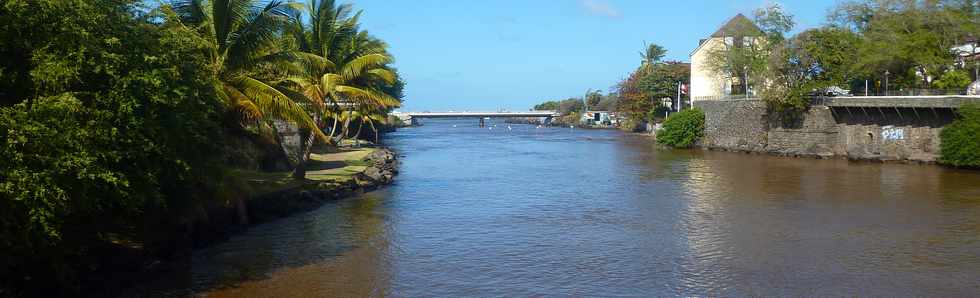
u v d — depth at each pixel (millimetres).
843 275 17031
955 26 47531
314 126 23812
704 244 20594
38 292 13477
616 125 133625
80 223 15086
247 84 22734
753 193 31922
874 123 48500
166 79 14570
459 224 23859
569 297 15281
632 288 15953
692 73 80438
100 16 13305
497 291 15766
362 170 37219
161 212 17875
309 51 37719
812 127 53312
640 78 114500
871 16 55656
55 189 11414
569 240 21203
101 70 13352
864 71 52312
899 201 28906
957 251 19516
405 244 20594
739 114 61125
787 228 23047
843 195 30922
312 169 37250
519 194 31844
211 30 22625
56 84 12383
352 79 42750
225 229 21469
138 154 14000
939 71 51031
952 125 41406
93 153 12344
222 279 16469
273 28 23594
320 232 22156
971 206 27328
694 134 66938
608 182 36938
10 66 12719
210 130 19734
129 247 16797
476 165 48000
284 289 15750
